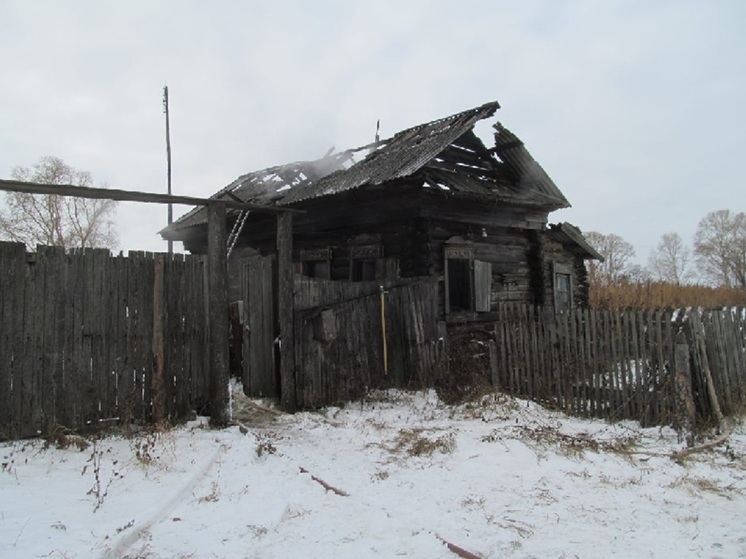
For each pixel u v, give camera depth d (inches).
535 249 517.7
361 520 157.3
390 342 356.8
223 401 260.2
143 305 252.4
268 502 170.4
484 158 534.3
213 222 267.9
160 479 186.1
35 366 223.6
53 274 230.1
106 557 128.7
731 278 3006.9
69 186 223.9
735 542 148.3
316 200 460.1
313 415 297.1
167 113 898.7
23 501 161.3
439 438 244.4
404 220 420.5
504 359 331.9
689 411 247.1
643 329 272.1
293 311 311.7
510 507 171.5
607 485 191.9
